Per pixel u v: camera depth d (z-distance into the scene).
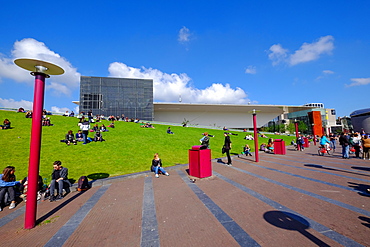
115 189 6.09
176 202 4.64
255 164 9.91
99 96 55.59
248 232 3.05
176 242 2.86
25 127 16.77
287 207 4.01
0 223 3.96
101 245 2.89
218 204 4.38
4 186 4.86
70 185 5.95
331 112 107.19
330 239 2.74
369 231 2.91
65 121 22.64
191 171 7.50
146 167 9.26
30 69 3.87
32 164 3.70
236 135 32.38
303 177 6.65
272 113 90.50
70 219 3.94
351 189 5.04
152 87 60.50
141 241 2.94
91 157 10.94
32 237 3.24
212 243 2.78
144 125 27.09
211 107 76.94
